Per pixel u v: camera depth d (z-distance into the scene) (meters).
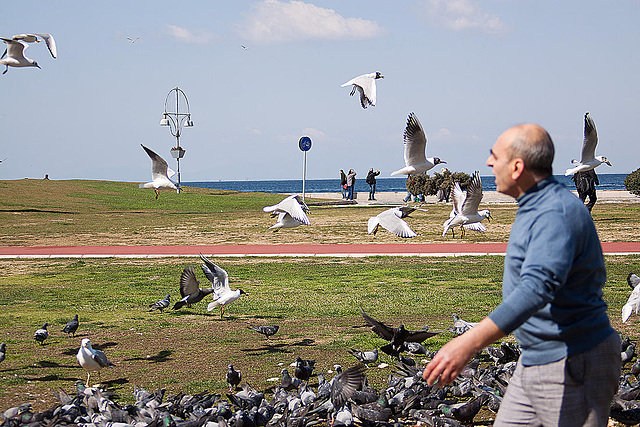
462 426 7.12
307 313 14.27
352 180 55.53
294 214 11.93
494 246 25.47
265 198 61.03
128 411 7.16
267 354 11.03
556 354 4.16
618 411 6.94
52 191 58.38
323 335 12.27
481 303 14.73
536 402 4.25
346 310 14.40
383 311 14.18
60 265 22.16
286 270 20.39
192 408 7.38
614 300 14.59
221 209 49.91
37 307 15.33
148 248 26.69
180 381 9.58
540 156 4.14
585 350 4.13
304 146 37.91
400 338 8.59
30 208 46.62
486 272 19.11
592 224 4.17
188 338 12.31
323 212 43.75
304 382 8.52
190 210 48.88
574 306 4.14
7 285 18.36
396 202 54.41
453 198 16.52
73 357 11.09
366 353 9.66
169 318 14.10
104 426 6.52
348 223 35.75
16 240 29.86
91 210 47.59
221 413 7.00
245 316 14.16
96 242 29.02
